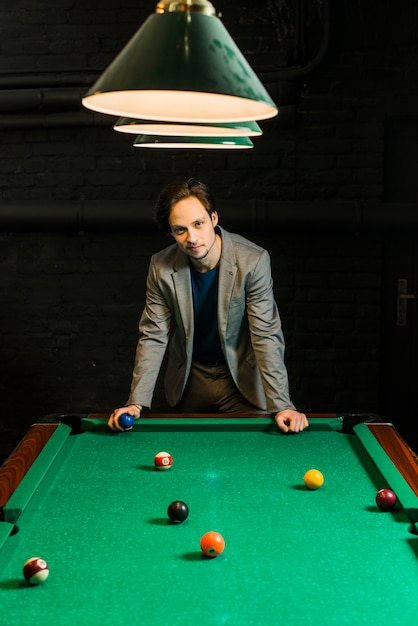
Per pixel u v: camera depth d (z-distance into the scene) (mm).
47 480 2186
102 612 1475
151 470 2275
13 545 1764
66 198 4547
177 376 3127
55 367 4664
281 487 2127
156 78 1551
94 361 4645
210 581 1591
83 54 4410
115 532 1835
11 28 4414
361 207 4367
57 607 1493
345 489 2109
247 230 4414
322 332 4582
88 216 4395
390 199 4566
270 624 1432
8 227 4445
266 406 3002
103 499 2047
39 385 4676
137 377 2871
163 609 1483
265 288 2883
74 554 1719
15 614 1468
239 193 4496
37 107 4391
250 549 1737
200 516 1929
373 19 4348
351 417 2672
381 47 4387
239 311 2895
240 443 2529
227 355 2973
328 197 4492
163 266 2896
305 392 4621
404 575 1614
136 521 1898
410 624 1431
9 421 4711
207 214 2604
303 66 4363
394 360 4664
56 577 1611
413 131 4531
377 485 2141
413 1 4328
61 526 1871
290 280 4559
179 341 3102
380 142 4453
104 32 4391
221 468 2287
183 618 1453
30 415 4703
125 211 4391
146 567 1654
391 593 1541
